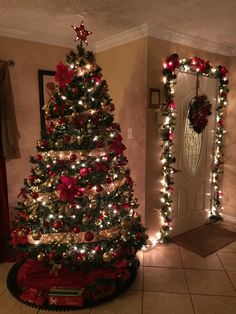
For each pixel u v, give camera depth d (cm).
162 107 282
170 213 311
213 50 324
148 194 290
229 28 267
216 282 242
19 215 225
